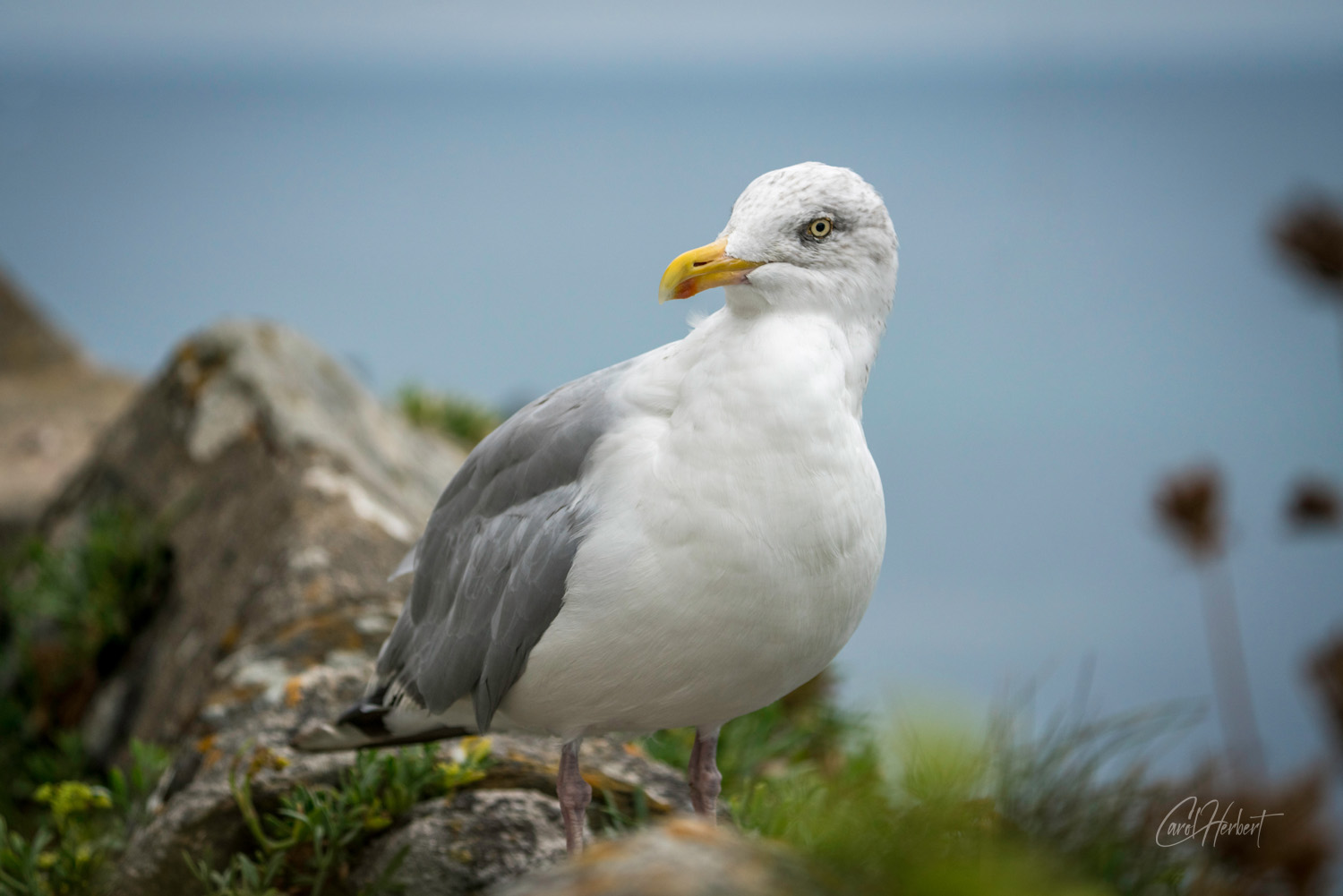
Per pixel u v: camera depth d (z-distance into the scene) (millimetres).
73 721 9773
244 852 6172
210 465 10656
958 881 3475
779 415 4973
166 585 10242
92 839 7285
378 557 8828
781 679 5438
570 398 5719
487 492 5797
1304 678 6719
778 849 3570
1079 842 4777
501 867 5840
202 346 11500
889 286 5426
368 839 6062
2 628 10750
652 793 6691
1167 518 8156
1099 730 5457
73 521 11305
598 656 5219
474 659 5652
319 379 11789
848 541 5133
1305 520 8133
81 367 19328
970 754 5078
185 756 7180
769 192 5281
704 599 5035
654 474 5102
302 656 7719
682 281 5246
